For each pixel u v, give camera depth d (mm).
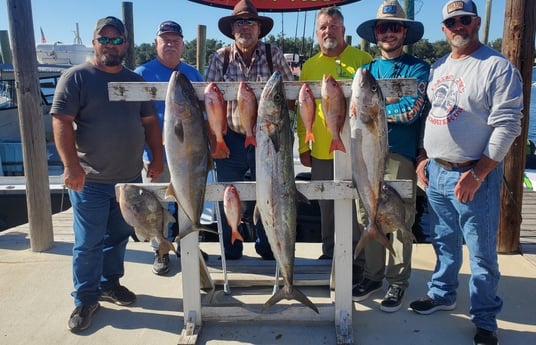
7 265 4207
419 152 3320
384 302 3352
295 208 2732
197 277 3037
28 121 4352
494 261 2830
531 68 3941
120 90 2816
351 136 2686
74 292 3230
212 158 2850
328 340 2977
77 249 3168
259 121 2609
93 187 3141
